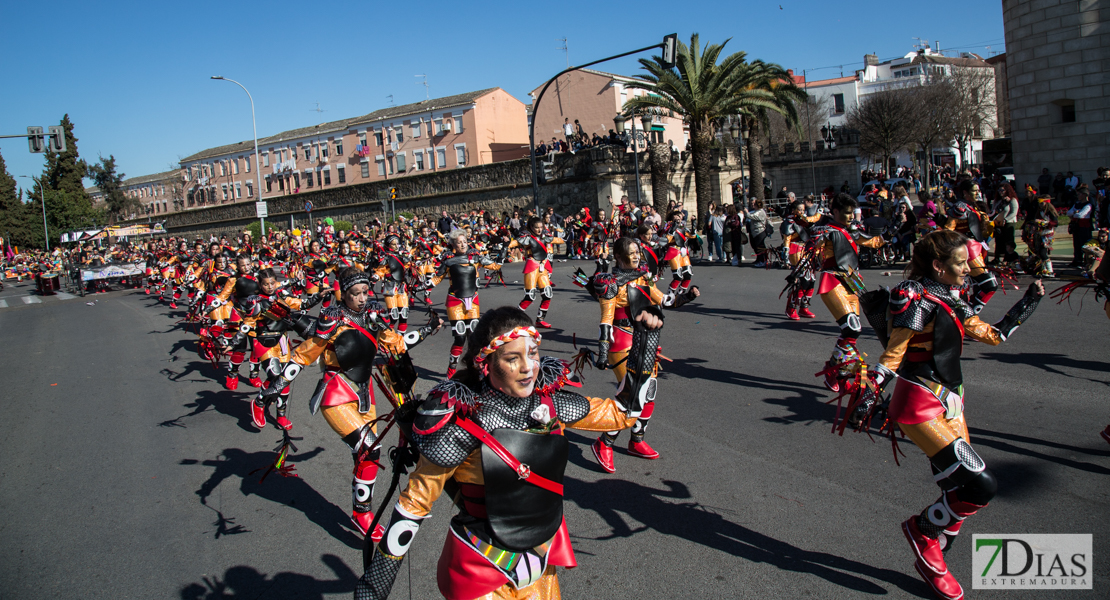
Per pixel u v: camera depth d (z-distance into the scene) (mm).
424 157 51156
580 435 6191
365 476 4465
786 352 8508
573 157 34125
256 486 5664
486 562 2432
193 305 14242
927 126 43844
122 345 13617
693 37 26016
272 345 7617
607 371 8414
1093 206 12609
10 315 21562
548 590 2646
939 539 3490
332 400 4430
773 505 4527
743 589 3627
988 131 61562
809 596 3523
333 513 5051
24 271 45469
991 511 4227
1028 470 4703
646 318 4082
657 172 28500
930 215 13328
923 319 3375
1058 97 23000
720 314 11344
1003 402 6039
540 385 2541
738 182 36125
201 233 59625
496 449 2381
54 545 4848
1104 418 5477
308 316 4508
